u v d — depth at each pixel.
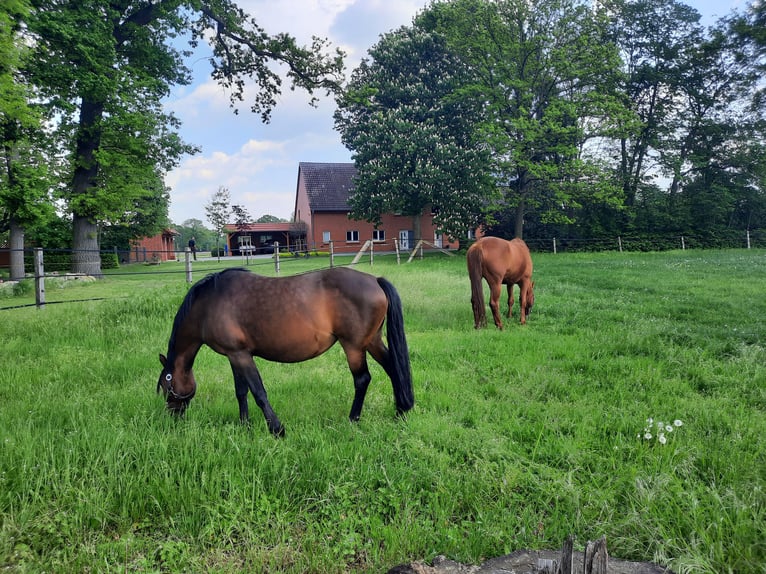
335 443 3.52
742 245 29.36
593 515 2.66
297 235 45.12
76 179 19.09
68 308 9.32
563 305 9.98
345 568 2.38
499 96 25.27
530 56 25.69
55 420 4.08
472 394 4.70
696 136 31.00
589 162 25.75
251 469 3.09
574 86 25.95
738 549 2.25
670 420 3.91
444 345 6.79
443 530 2.56
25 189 15.29
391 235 40.16
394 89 27.17
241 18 14.64
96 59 15.84
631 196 31.89
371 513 2.75
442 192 25.44
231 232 42.59
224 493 2.95
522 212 27.80
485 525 2.59
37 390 4.94
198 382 5.21
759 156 29.55
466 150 25.31
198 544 2.54
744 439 3.46
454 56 27.61
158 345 6.95
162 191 34.56
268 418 3.76
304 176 42.12
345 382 5.25
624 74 26.52
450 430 3.78
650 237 29.77
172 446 3.42
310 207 39.09
